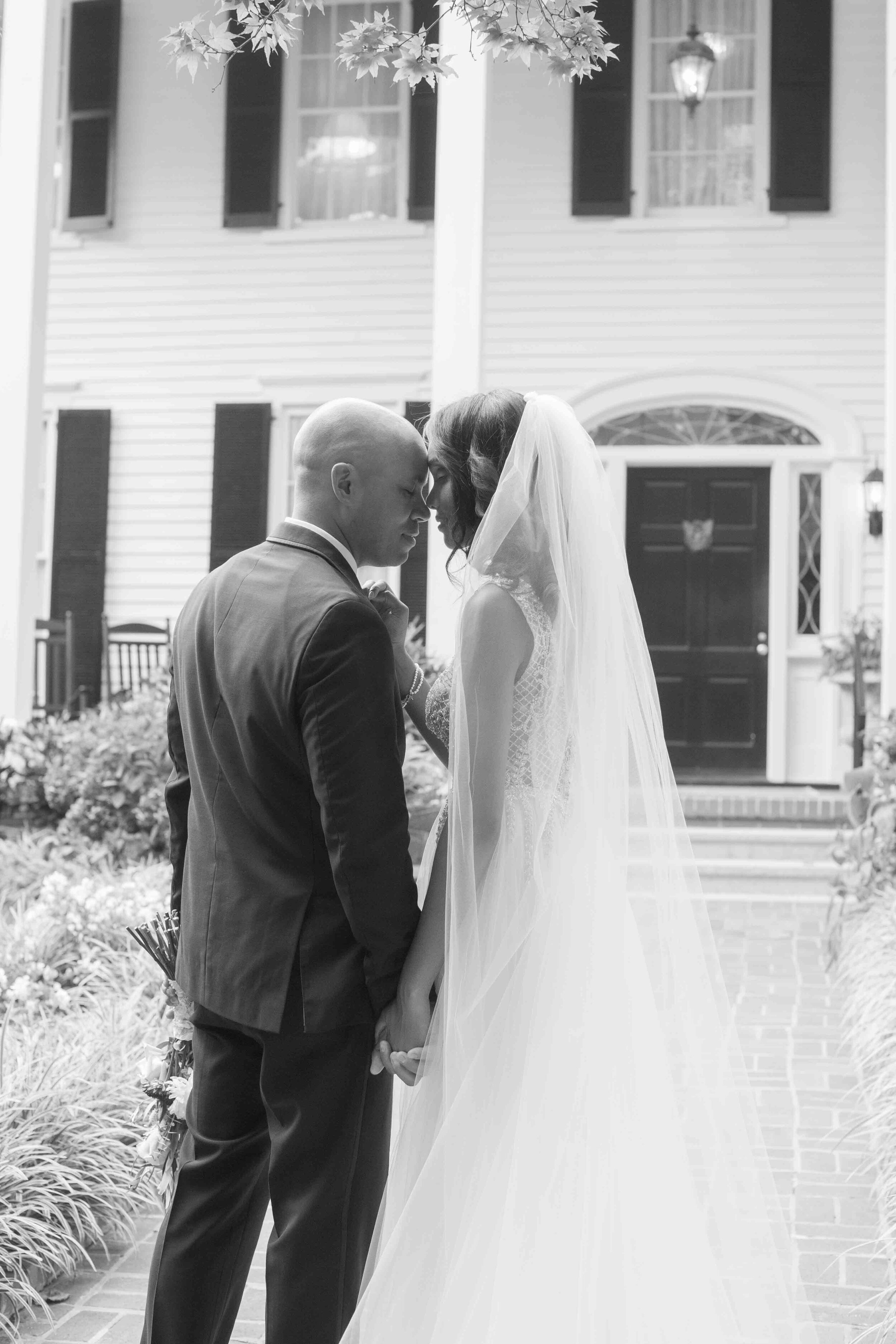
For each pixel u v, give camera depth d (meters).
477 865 2.13
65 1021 4.30
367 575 10.78
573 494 2.24
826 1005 5.68
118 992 4.73
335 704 2.04
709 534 10.85
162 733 7.18
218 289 11.45
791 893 8.09
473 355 7.54
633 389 10.89
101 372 11.56
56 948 5.09
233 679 2.15
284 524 2.29
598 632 2.23
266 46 2.83
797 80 10.72
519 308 11.03
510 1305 2.05
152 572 11.45
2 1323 2.80
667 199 11.13
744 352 10.80
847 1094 4.38
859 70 10.75
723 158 11.10
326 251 11.34
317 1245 2.09
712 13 11.09
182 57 2.83
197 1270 2.21
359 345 11.30
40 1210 3.12
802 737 10.77
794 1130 4.15
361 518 2.26
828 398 10.70
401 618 2.60
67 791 7.18
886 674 7.24
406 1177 2.21
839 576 10.68
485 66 7.53
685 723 10.84
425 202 11.24
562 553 2.22
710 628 10.84
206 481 11.42
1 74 7.82
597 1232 2.10
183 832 2.42
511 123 11.06
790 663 10.77
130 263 11.53
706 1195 2.25
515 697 2.22
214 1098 2.24
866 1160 3.89
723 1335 2.13
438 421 2.35
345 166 11.56
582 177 10.88
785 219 10.76
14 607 7.82
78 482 11.43
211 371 11.45
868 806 6.62
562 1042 2.15
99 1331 2.85
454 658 2.21
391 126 11.52
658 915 2.33
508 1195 2.10
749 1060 4.88
